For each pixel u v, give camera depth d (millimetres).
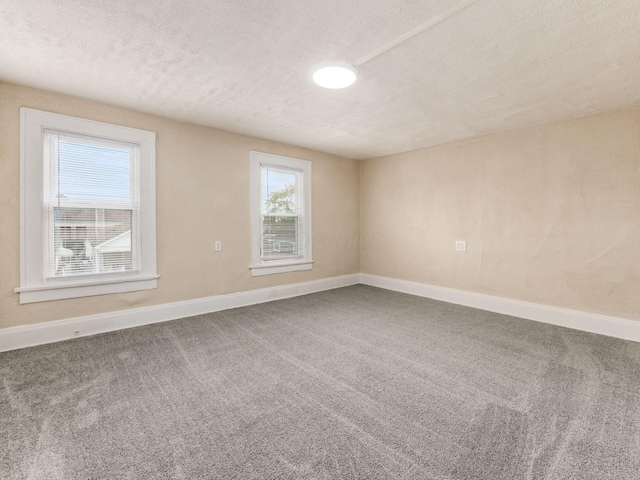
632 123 2771
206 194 3529
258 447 1440
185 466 1325
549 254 3262
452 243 4082
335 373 2150
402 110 2953
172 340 2721
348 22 1686
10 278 2490
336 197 4926
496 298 3656
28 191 2539
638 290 2768
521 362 2322
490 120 3188
